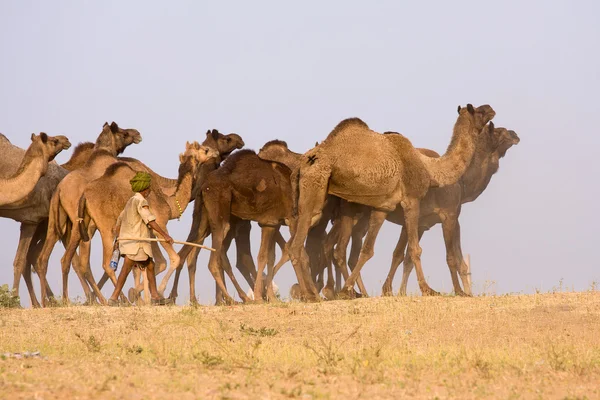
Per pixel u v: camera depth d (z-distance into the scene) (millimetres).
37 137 61562
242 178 59344
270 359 31828
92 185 56406
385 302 50781
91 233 61062
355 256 63969
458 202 63562
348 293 57000
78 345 36188
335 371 28109
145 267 49688
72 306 52188
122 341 37625
